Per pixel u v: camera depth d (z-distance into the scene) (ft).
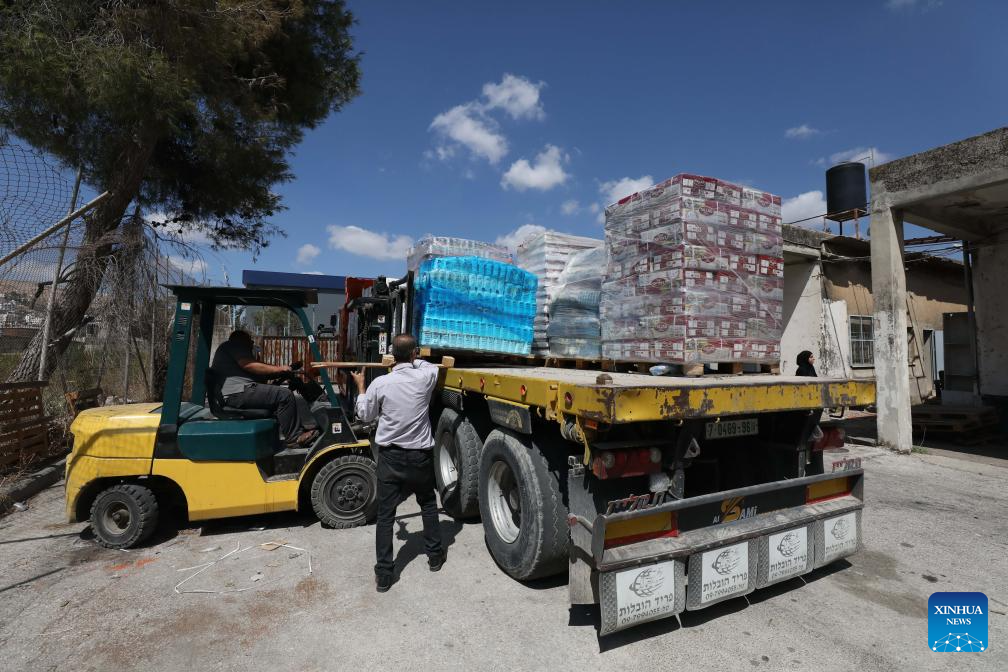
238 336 15.61
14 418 19.26
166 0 23.62
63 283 23.66
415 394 12.21
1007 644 9.50
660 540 9.66
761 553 10.41
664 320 13.57
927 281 44.39
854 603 10.99
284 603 10.93
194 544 13.99
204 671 8.75
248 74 31.42
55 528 15.16
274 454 15.08
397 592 11.42
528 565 11.14
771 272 14.78
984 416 28.60
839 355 35.68
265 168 34.53
